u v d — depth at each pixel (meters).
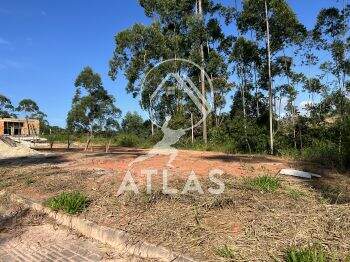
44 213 6.68
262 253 4.18
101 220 5.78
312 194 6.48
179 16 22.47
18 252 5.31
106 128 24.20
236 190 6.45
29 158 13.90
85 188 7.47
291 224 4.85
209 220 5.18
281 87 21.45
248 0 19.22
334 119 20.55
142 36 22.09
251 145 19.98
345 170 9.29
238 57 21.28
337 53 19.97
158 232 5.02
